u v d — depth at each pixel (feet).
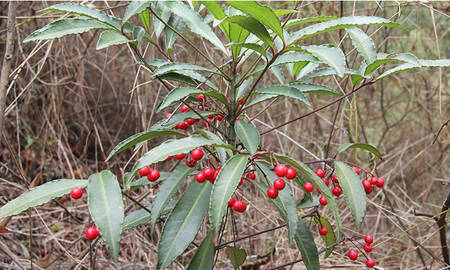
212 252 6.02
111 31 5.75
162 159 4.87
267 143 14.24
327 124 15.47
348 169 6.23
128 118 14.80
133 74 13.58
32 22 12.03
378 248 12.85
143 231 11.09
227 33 6.11
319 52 5.39
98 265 10.31
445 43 15.11
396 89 17.35
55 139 12.37
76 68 13.33
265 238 11.35
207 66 12.40
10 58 6.41
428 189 13.58
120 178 13.12
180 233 5.72
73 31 5.58
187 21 6.11
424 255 12.42
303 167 5.17
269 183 5.76
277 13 5.98
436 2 11.77
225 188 4.77
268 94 6.69
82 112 14.84
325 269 9.55
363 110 16.90
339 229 5.35
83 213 12.23
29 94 11.96
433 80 15.90
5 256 9.53
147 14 6.21
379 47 12.81
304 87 6.77
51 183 5.43
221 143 5.17
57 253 10.30
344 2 12.76
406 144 14.16
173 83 10.11
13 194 11.07
